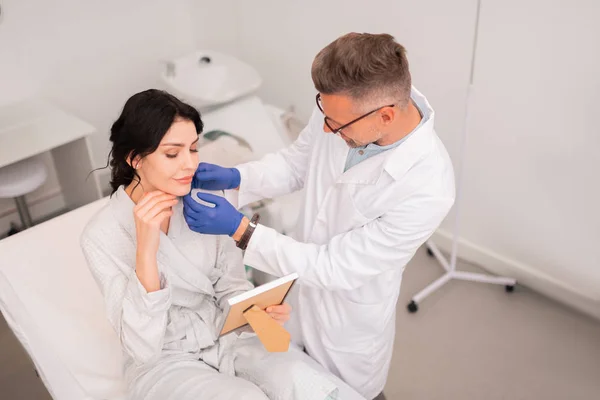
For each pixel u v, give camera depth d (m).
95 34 2.84
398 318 2.52
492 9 2.20
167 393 1.33
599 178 2.23
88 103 2.96
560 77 2.15
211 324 1.49
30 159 2.60
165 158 1.25
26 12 2.58
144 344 1.31
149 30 3.03
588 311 2.52
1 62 2.60
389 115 1.24
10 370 2.24
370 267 1.42
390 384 2.24
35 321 1.65
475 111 2.45
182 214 1.42
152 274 1.26
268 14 3.04
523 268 2.64
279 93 3.25
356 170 1.40
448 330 2.46
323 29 2.83
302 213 1.62
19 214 2.77
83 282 1.75
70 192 2.95
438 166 1.37
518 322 2.49
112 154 1.31
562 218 2.42
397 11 2.50
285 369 1.40
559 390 2.21
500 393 2.21
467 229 2.77
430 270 2.75
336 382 1.57
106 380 1.56
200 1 3.13
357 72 1.16
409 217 1.36
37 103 2.74
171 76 2.60
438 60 2.46
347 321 1.58
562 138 2.25
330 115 1.27
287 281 1.30
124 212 1.36
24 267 1.73
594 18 1.99
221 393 1.29
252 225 1.42
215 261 1.52
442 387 2.23
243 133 2.47
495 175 2.53
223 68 2.63
